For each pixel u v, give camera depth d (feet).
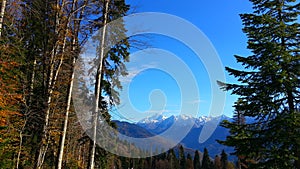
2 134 38.09
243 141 39.04
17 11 36.42
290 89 38.73
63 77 34.19
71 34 31.58
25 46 40.65
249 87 40.60
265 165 37.14
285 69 40.22
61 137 32.65
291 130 37.01
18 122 37.99
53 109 33.32
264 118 40.47
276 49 39.91
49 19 32.76
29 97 38.45
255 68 41.45
